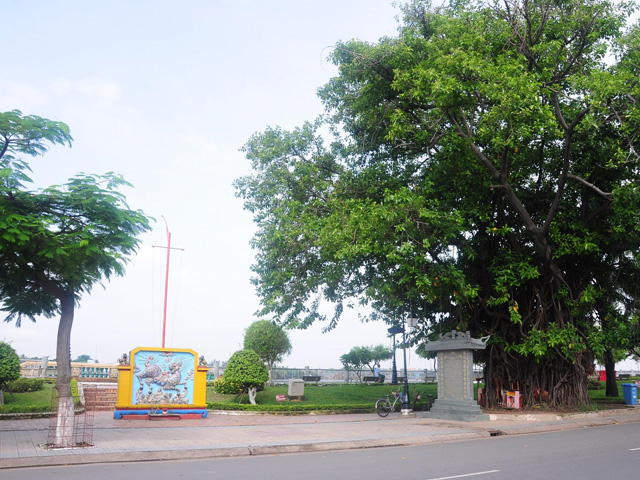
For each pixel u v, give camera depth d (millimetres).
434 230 19031
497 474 8469
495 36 19328
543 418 18328
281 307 21625
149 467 9602
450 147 19906
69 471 9094
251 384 23047
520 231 21688
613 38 19359
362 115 21672
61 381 11695
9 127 11180
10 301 12555
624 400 24562
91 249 11000
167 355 19594
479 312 21750
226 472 8914
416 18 20938
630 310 22906
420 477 8250
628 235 19531
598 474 8391
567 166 18125
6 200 10836
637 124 17141
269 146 23078
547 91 18391
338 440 12789
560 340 18766
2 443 11992
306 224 19609
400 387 30281
